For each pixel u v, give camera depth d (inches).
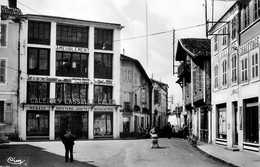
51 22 1664.6
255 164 617.9
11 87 1573.6
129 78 1941.4
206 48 1368.1
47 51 1663.4
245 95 880.9
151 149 1006.4
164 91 3218.5
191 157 794.2
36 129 1616.6
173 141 1393.9
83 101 1704.0
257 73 808.3
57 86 1673.2
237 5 925.2
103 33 1780.3
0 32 1462.8
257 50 805.9
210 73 1240.8
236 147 954.7
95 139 1681.8
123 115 1867.6
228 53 1013.8
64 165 660.1
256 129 828.0
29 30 1636.3
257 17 809.5
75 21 1694.1
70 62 1704.0
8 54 1578.5
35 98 1616.6
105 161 730.2
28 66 1627.7
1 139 1153.4
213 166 636.7
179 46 1643.7
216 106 1152.8
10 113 1560.0
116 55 1786.4
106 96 1771.7
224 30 1046.4
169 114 3287.4
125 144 1257.4
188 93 1654.8
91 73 1727.4
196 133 1438.2
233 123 986.7
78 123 1699.1
